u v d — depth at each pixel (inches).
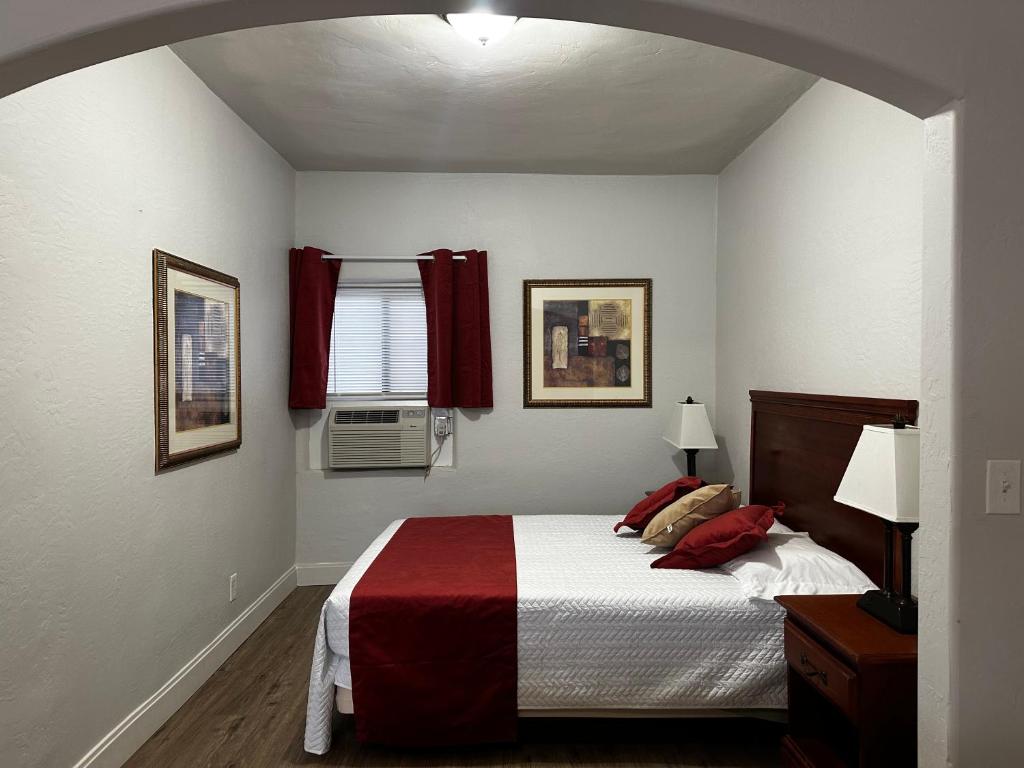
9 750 65.4
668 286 163.6
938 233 55.9
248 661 117.2
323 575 161.6
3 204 64.6
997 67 53.2
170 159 98.7
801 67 55.8
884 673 64.8
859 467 75.1
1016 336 54.1
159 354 93.5
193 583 105.5
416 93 114.7
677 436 147.4
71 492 74.8
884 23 52.1
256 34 94.0
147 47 52.6
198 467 107.7
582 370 163.5
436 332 158.4
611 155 148.7
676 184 162.7
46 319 70.8
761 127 130.4
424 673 88.6
